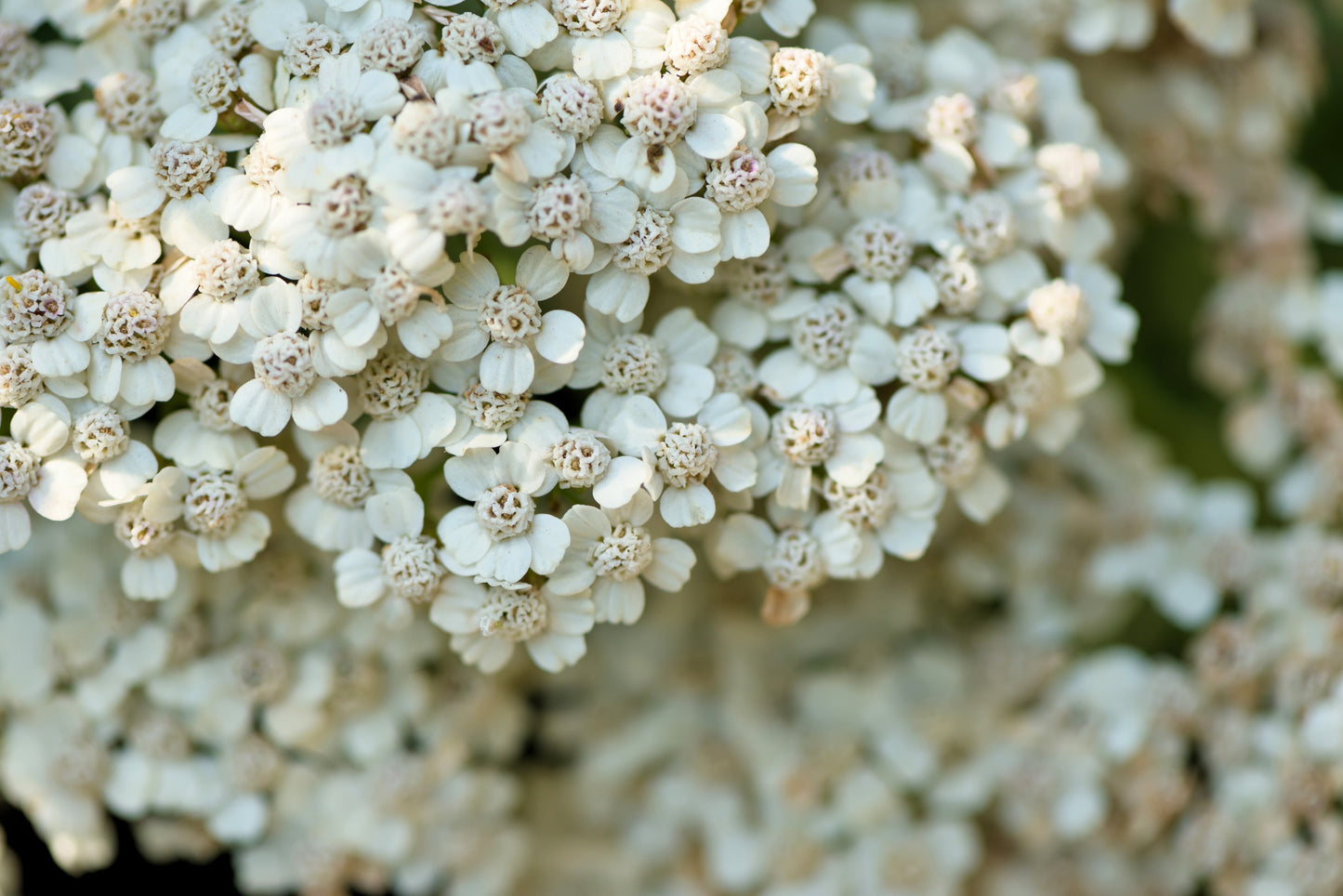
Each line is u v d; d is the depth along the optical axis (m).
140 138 0.20
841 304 0.20
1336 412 0.23
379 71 0.20
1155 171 0.23
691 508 0.20
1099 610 0.23
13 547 0.20
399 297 0.20
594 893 0.23
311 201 0.20
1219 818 0.22
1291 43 0.23
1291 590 0.22
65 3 0.20
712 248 0.20
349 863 0.22
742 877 0.22
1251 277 0.23
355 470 0.20
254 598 0.21
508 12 0.20
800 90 0.20
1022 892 0.22
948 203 0.21
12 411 0.20
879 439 0.20
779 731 0.22
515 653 0.22
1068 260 0.21
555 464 0.20
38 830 0.22
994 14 0.22
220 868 0.23
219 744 0.21
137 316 0.20
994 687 0.23
